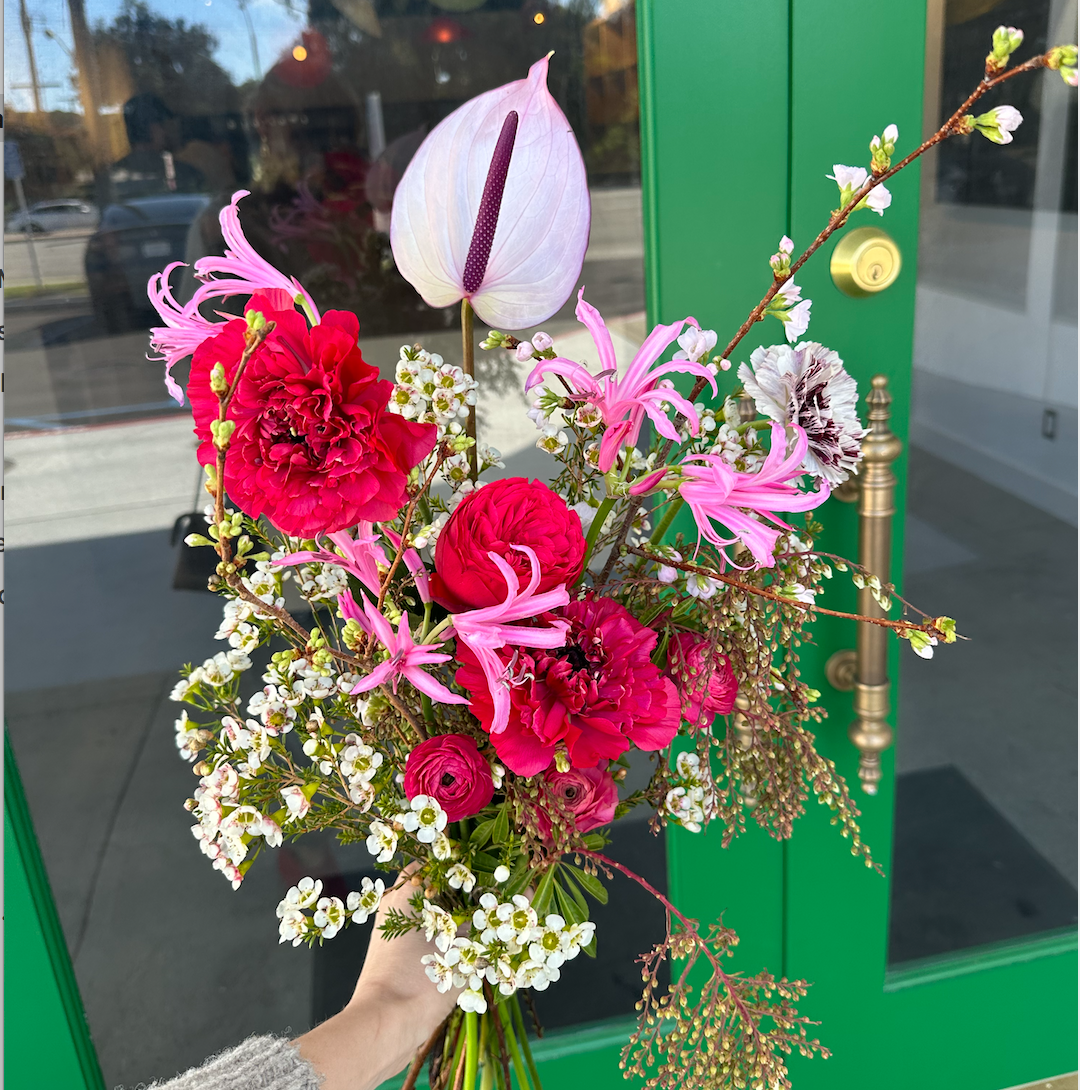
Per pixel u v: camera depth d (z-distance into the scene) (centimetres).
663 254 90
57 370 90
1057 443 106
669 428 48
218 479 40
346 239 89
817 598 101
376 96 87
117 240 87
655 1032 60
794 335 54
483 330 93
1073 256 99
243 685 102
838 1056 120
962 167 96
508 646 48
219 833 55
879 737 101
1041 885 122
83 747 102
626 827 110
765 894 112
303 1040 62
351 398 42
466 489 59
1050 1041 125
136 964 109
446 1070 70
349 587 56
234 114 86
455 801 53
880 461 93
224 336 43
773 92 87
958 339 101
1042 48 93
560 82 88
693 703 58
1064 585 112
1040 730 117
